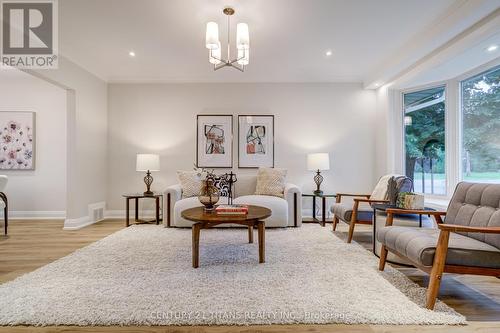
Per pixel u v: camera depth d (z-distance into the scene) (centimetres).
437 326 148
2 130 462
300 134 471
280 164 470
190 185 405
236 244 296
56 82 357
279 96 471
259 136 470
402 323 149
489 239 173
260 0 248
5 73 444
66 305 166
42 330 144
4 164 462
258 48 354
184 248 282
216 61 278
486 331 144
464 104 358
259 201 372
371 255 261
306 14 272
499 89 310
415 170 417
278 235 336
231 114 471
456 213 210
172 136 470
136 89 470
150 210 468
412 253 170
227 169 471
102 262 241
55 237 335
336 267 229
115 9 262
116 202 468
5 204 359
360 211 304
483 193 194
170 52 366
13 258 257
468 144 351
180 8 260
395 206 262
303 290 185
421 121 411
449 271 159
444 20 272
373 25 294
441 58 309
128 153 470
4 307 164
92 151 429
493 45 272
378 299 173
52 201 465
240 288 188
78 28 299
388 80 422
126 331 143
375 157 469
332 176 470
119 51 361
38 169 464
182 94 471
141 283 196
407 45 337
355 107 471
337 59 392
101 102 454
